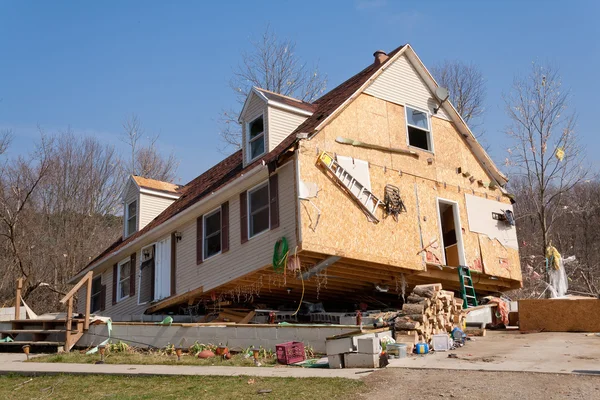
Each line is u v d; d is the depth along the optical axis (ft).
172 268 59.88
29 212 103.81
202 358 37.40
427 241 51.83
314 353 35.70
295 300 61.16
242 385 27.17
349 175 47.42
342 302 62.03
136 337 43.60
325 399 23.57
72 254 109.40
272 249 46.01
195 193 65.82
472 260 55.77
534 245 96.12
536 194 91.40
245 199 50.47
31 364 36.99
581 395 21.90
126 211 74.28
